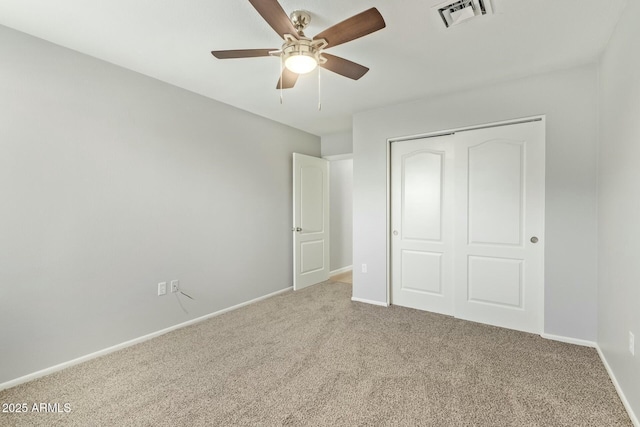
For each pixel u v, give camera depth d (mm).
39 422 1624
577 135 2428
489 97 2811
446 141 3141
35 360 2049
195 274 3039
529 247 2697
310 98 3156
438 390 1867
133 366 2193
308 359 2266
